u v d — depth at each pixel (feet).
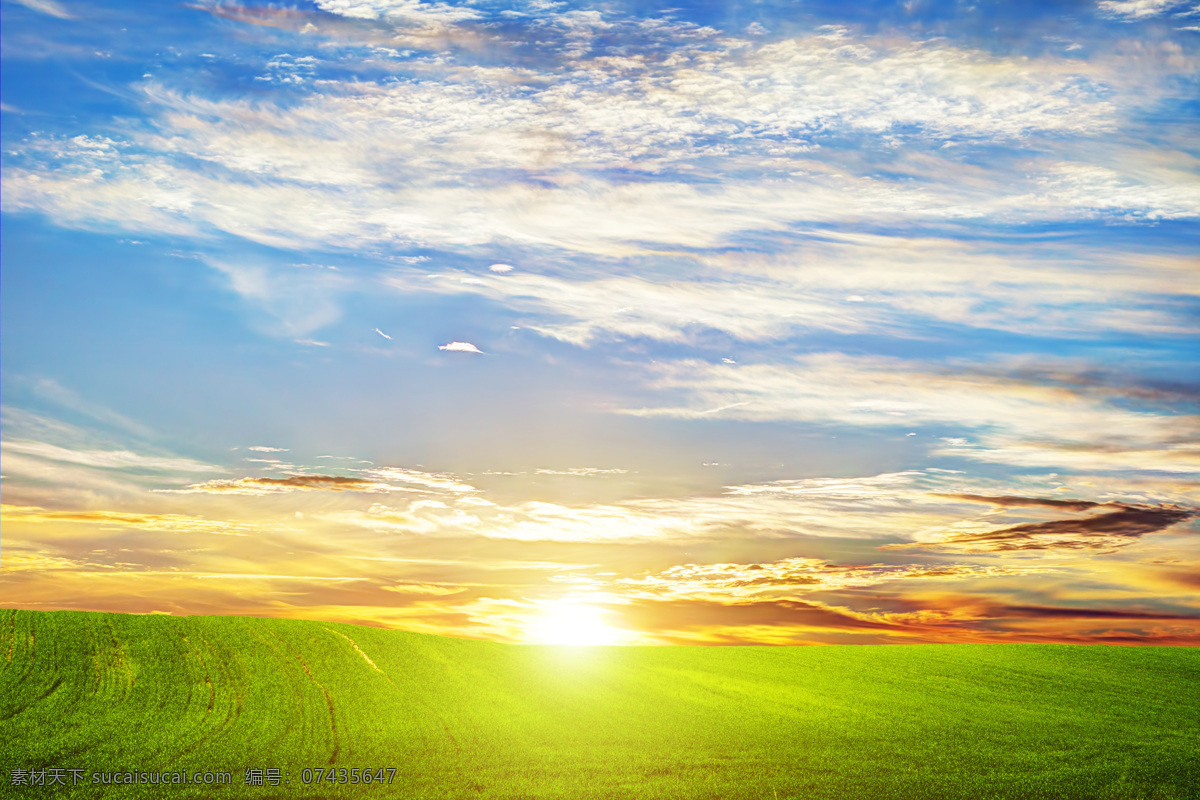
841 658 138.10
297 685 102.32
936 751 84.99
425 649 124.26
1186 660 139.64
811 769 77.41
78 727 83.30
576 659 127.95
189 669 105.81
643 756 80.02
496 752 80.53
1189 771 80.12
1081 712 105.91
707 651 139.64
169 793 66.59
